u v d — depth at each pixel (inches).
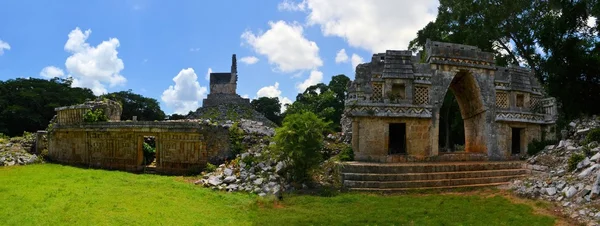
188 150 712.4
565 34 851.4
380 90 685.9
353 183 536.4
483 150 726.5
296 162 535.2
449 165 587.8
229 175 577.6
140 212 393.4
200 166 698.2
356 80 676.7
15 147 995.3
